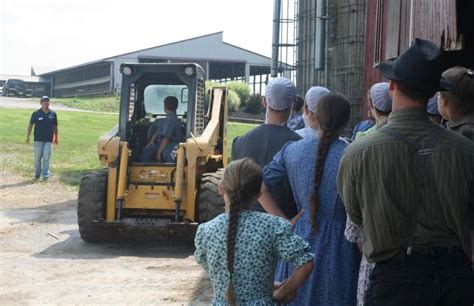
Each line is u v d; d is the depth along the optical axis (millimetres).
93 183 10164
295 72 15477
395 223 3061
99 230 10133
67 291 7633
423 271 3018
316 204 3840
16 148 23406
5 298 7348
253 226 3455
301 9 15141
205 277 8266
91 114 41250
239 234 3445
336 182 3594
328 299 3820
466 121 3793
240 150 4680
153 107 10945
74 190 16469
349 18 12305
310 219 3873
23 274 8398
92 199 10086
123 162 10023
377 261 3123
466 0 5961
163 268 8781
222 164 11727
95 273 8477
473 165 3064
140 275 8375
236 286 3422
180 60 66625
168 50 66500
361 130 6113
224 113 11836
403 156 3084
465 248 3061
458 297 3012
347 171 3221
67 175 18625
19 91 64938
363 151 3158
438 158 3061
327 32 12719
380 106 4633
